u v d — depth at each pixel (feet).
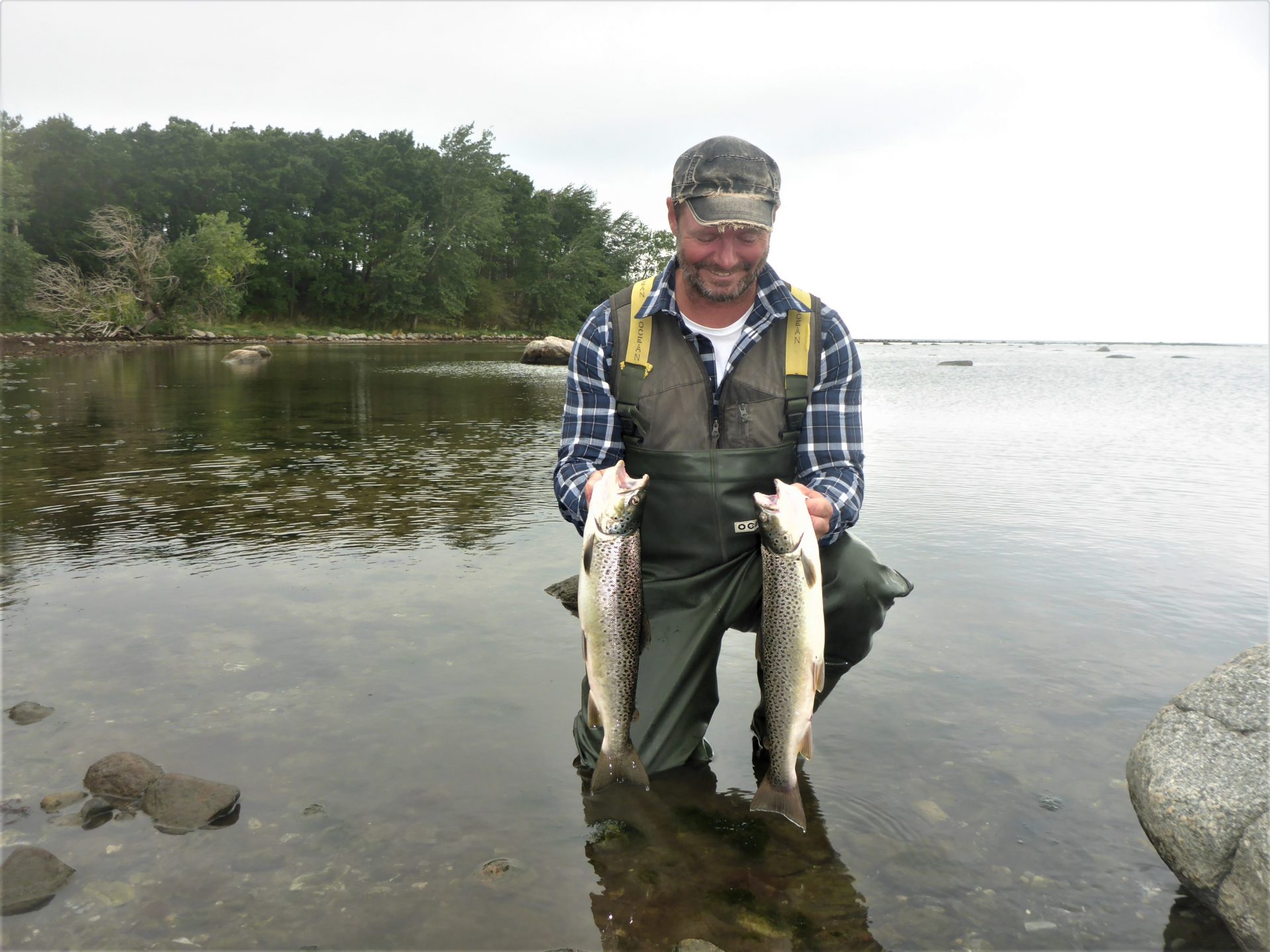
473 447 33.73
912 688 11.02
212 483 24.91
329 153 232.12
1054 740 9.69
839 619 9.92
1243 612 13.87
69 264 179.63
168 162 206.80
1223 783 7.34
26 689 10.63
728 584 9.67
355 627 13.02
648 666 9.50
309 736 9.63
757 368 9.56
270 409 47.80
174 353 115.44
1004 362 165.17
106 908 6.77
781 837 7.99
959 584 15.30
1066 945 6.63
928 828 8.08
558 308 284.41
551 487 25.02
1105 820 8.21
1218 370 126.11
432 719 10.08
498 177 273.54
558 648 12.32
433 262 244.01
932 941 6.65
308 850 7.56
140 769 8.54
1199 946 6.66
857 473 10.03
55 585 14.90
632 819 8.26
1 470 26.45
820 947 6.57
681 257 9.18
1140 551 17.65
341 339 199.72
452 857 7.54
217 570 16.01
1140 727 9.98
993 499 23.29
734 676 11.96
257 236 219.82
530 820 8.15
